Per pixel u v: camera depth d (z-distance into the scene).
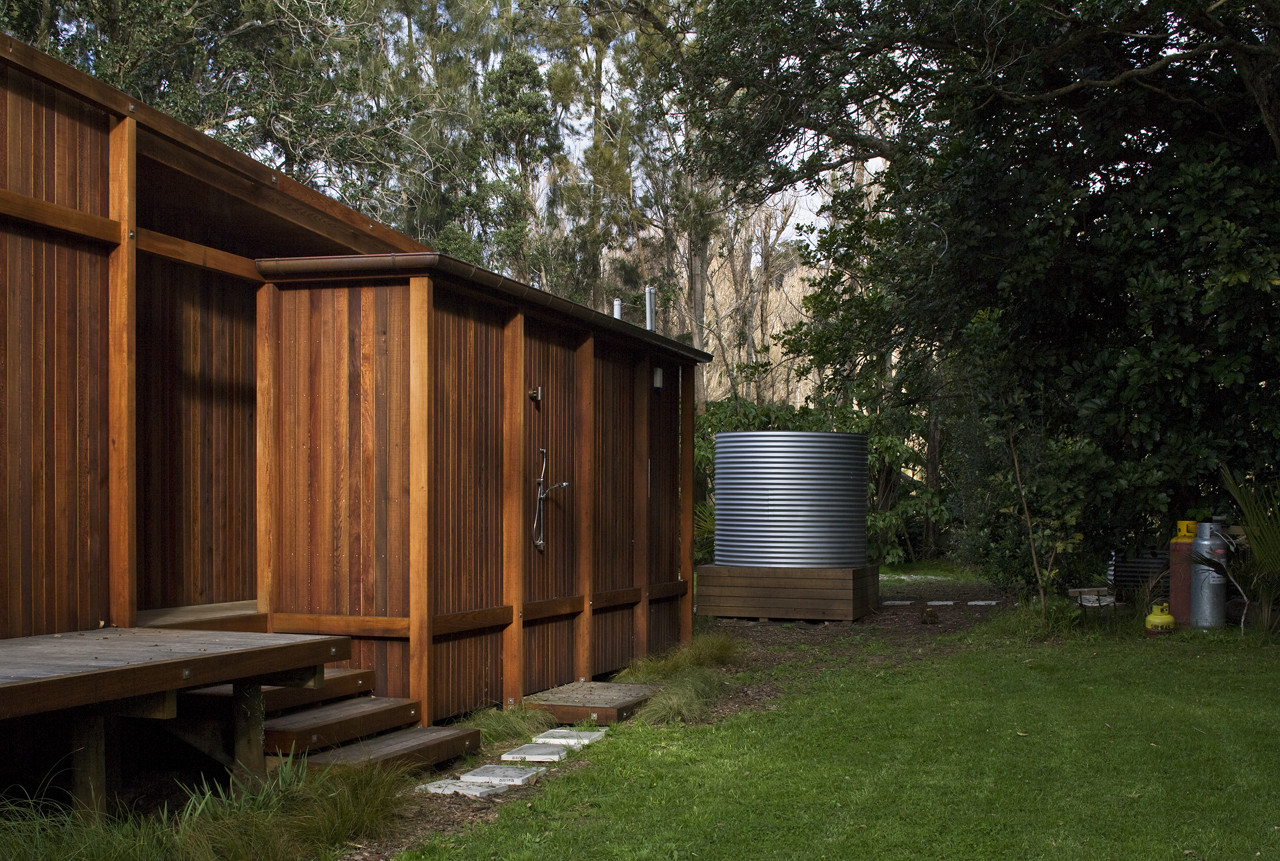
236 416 6.14
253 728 4.55
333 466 6.07
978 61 10.59
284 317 6.20
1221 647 8.96
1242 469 10.23
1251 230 9.12
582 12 31.02
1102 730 5.82
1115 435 10.87
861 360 14.73
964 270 11.07
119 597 4.88
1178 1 8.90
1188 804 4.43
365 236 6.80
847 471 12.45
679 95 12.67
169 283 5.61
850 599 11.84
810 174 13.27
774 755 5.37
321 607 6.05
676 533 9.69
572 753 5.48
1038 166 10.29
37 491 4.52
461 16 30.91
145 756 5.25
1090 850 3.86
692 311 29.38
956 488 17.36
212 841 3.67
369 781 4.39
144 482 5.39
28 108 4.49
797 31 10.73
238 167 5.59
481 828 4.15
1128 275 10.09
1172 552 10.12
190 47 19.95
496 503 6.70
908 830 4.11
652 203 29.16
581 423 7.79
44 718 4.00
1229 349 9.84
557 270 29.67
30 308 4.50
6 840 3.38
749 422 19.83
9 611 4.38
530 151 31.28
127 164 4.89
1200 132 10.53
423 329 5.87
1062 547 10.12
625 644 8.52
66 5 17.78
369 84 23.42
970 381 13.50
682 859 3.80
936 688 7.28
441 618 5.98
